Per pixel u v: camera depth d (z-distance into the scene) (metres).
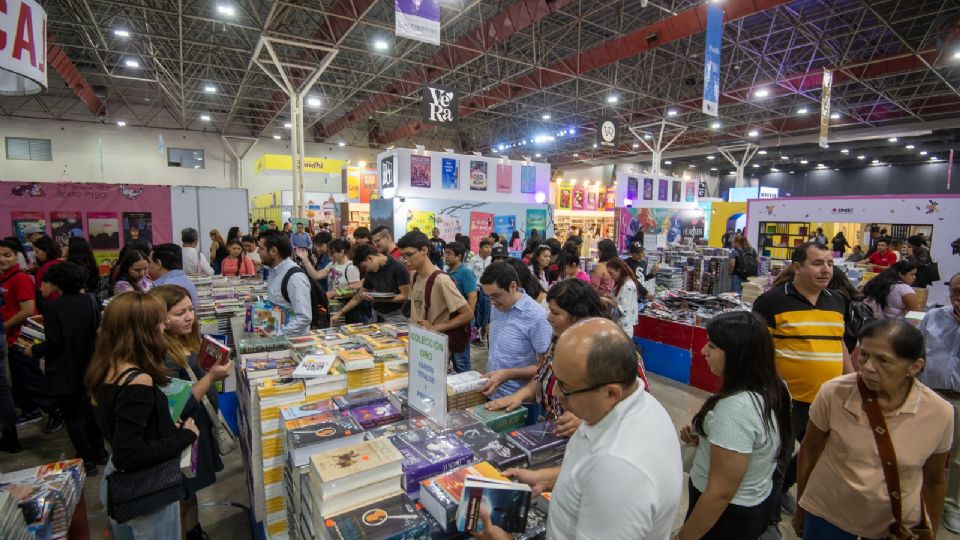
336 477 1.30
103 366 1.62
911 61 11.13
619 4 10.78
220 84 16.00
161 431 1.62
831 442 1.66
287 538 1.97
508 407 1.95
